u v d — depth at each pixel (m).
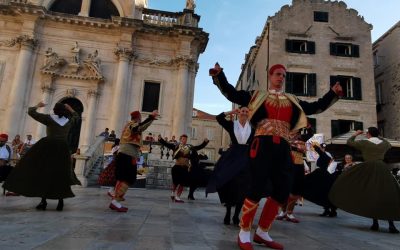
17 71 19.38
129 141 6.09
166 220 5.11
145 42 21.66
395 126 23.97
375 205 5.57
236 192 4.98
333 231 5.19
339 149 17.56
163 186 15.69
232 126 5.31
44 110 19.42
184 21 22.19
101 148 16.84
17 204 6.16
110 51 21.16
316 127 22.83
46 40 20.59
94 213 5.38
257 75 29.78
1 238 3.11
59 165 5.39
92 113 19.94
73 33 20.95
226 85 3.46
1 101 19.36
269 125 3.44
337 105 23.23
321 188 7.76
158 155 19.17
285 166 3.33
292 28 24.55
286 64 23.86
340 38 24.58
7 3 20.50
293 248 3.52
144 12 22.42
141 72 21.22
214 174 5.05
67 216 4.86
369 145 6.02
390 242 4.36
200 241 3.53
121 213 5.63
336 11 25.02
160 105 20.92
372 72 24.05
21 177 5.22
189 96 21.42
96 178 14.66
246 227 3.29
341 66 24.03
